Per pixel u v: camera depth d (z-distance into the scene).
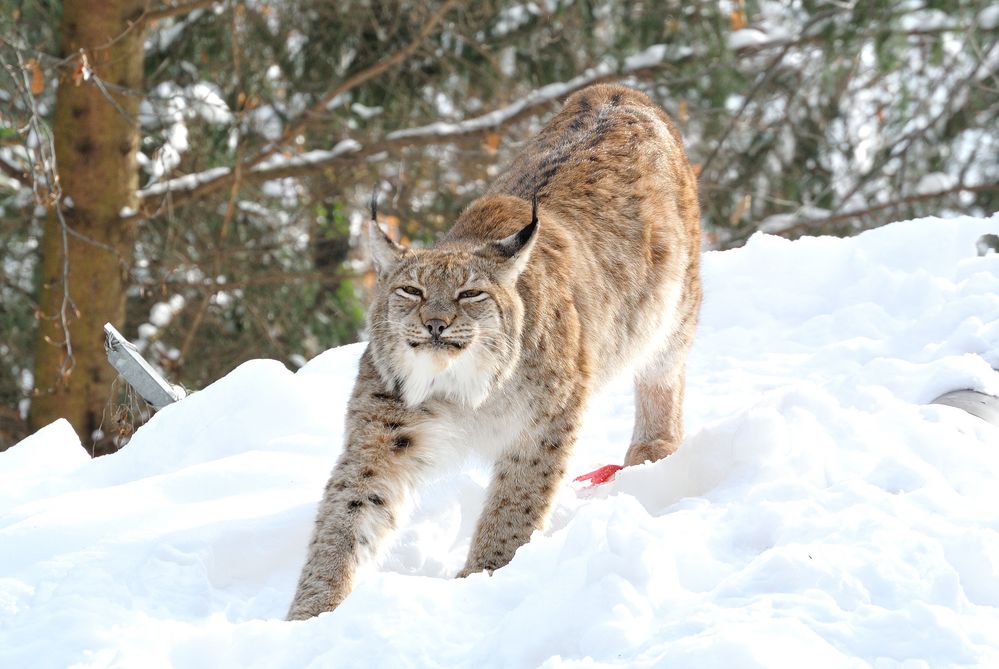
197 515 10.20
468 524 10.78
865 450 9.57
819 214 28.08
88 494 10.82
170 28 26.16
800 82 28.23
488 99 27.42
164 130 24.50
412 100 27.42
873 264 16.81
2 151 25.69
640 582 7.28
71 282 22.73
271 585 9.59
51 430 13.12
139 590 8.90
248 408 12.55
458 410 9.41
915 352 14.08
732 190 28.19
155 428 12.52
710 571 7.77
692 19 26.30
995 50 28.30
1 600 8.79
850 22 26.16
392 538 9.47
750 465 9.87
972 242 16.70
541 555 8.15
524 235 9.25
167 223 26.08
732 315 16.66
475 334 9.09
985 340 13.38
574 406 9.80
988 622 6.81
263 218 27.48
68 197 22.67
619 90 12.80
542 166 11.35
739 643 6.36
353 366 14.66
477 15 26.92
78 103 22.36
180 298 26.47
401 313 9.14
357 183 27.47
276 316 27.55
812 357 14.72
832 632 6.69
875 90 29.58
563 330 9.72
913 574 7.23
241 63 25.67
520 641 7.08
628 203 11.17
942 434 9.47
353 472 9.31
